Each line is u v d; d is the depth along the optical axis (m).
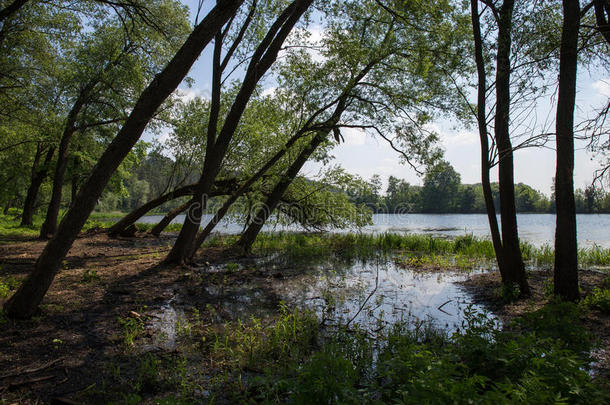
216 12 6.07
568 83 7.05
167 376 4.30
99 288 8.15
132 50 16.36
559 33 7.39
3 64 13.67
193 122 17.06
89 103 16.64
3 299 6.64
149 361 4.66
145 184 62.84
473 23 8.28
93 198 5.90
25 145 21.95
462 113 11.19
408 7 10.12
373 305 7.46
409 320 6.50
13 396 3.79
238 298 7.89
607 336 5.30
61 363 4.57
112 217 50.78
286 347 5.13
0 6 11.87
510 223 7.97
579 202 49.22
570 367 2.93
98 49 16.00
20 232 20.47
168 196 17.98
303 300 7.80
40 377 4.17
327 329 5.98
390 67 12.27
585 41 7.89
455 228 31.06
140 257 12.38
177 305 7.29
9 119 15.77
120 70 15.88
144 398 3.84
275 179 15.41
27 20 13.14
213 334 5.68
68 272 9.72
